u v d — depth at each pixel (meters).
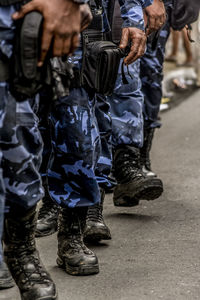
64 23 3.10
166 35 6.83
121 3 4.76
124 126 5.75
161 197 6.55
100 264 4.63
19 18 3.14
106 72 4.12
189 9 6.67
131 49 4.76
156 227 5.54
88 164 4.21
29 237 3.75
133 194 5.84
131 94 5.74
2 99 3.21
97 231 4.98
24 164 3.36
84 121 4.17
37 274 3.76
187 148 8.83
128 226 5.59
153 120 6.98
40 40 3.12
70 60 4.07
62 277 4.39
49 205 5.41
